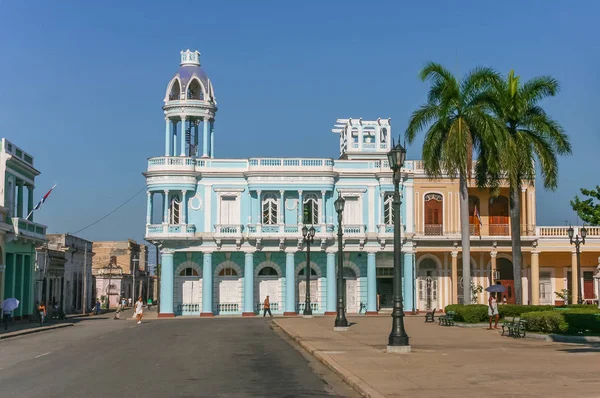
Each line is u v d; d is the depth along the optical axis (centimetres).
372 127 6806
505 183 6141
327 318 5281
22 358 2405
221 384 1728
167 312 6109
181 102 6325
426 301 6438
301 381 1797
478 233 6356
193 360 2295
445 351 2459
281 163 6203
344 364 2058
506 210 6444
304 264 6353
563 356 2245
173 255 6181
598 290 4356
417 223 6350
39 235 5725
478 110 4116
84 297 8269
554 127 4278
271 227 6172
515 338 3069
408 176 6328
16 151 5412
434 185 6375
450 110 4234
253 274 6247
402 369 1930
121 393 1573
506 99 4291
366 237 6250
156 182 6138
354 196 6341
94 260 11056
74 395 1545
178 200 6203
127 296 10656
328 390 1648
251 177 6166
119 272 10262
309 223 6247
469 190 6394
